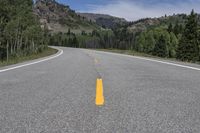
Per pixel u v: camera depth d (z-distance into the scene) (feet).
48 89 22.06
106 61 62.59
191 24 190.70
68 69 40.88
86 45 653.71
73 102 17.04
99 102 17.01
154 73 35.37
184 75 33.27
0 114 14.10
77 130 11.62
